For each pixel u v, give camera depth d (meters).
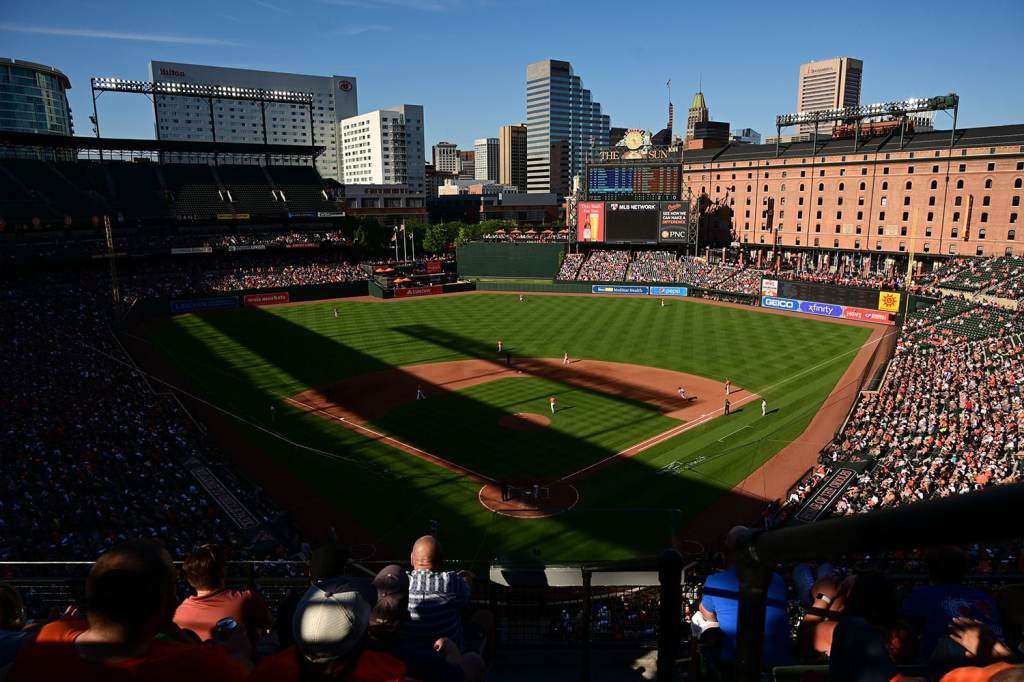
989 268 88.12
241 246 118.69
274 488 44.62
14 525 32.72
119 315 87.12
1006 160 96.62
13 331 72.69
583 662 8.41
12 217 103.19
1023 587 6.08
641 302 109.25
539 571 8.66
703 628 6.73
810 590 7.23
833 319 92.31
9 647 4.71
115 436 46.59
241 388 65.75
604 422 56.16
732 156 135.88
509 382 67.75
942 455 41.00
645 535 37.84
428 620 6.70
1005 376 52.97
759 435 52.56
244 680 3.87
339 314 101.50
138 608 3.51
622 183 122.38
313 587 3.97
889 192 110.94
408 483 45.09
